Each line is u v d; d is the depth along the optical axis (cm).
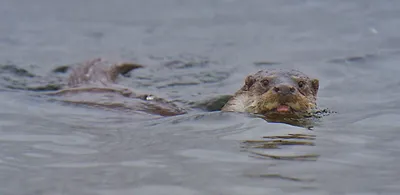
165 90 3316
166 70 3716
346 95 3128
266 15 4934
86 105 2856
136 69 3684
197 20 4891
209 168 2014
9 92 3131
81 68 3447
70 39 4488
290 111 2725
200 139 2325
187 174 1961
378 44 4106
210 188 1853
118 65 3588
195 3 5344
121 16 5062
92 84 3197
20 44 4331
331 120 2648
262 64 3816
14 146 2248
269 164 2047
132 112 2761
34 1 5475
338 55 3903
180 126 2512
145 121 2612
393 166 2042
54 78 3534
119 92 3050
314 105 2855
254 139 2322
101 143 2283
